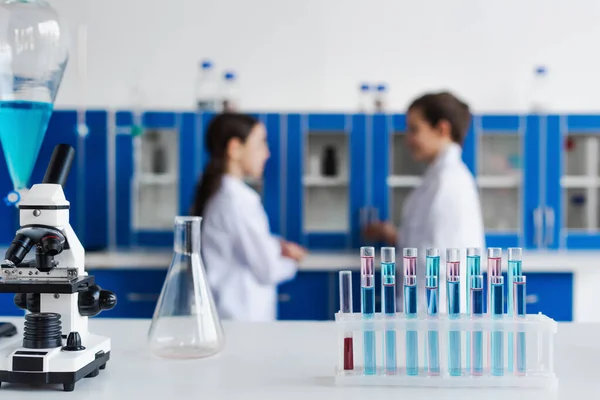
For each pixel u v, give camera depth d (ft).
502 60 13.07
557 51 13.09
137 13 12.98
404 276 3.74
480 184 12.07
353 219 12.07
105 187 12.04
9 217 11.41
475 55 13.07
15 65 4.24
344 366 3.70
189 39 13.00
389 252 3.73
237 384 3.67
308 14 13.03
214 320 4.29
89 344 3.82
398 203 12.25
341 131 12.09
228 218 9.27
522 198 12.04
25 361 3.50
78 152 12.00
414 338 3.67
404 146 12.16
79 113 11.98
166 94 13.01
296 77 13.03
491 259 3.66
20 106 4.33
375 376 3.65
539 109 12.50
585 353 4.35
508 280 3.69
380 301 3.91
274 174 12.01
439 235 8.82
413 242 9.14
